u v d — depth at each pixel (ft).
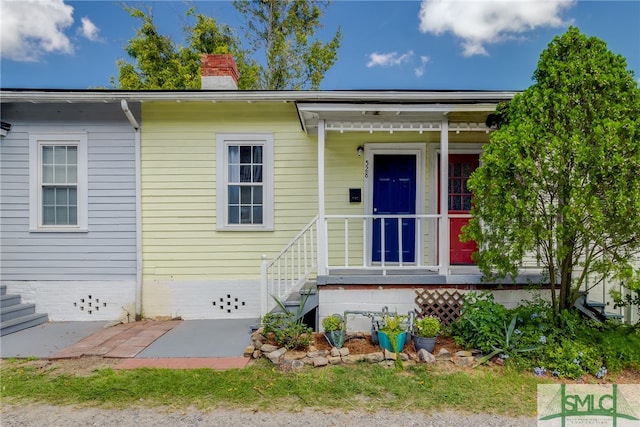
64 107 18.88
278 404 9.39
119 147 19.10
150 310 19.02
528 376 10.85
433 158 19.45
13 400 9.64
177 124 19.24
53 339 15.19
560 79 11.87
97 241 19.02
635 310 15.37
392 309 15.31
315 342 13.83
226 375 11.04
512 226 12.10
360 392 9.96
